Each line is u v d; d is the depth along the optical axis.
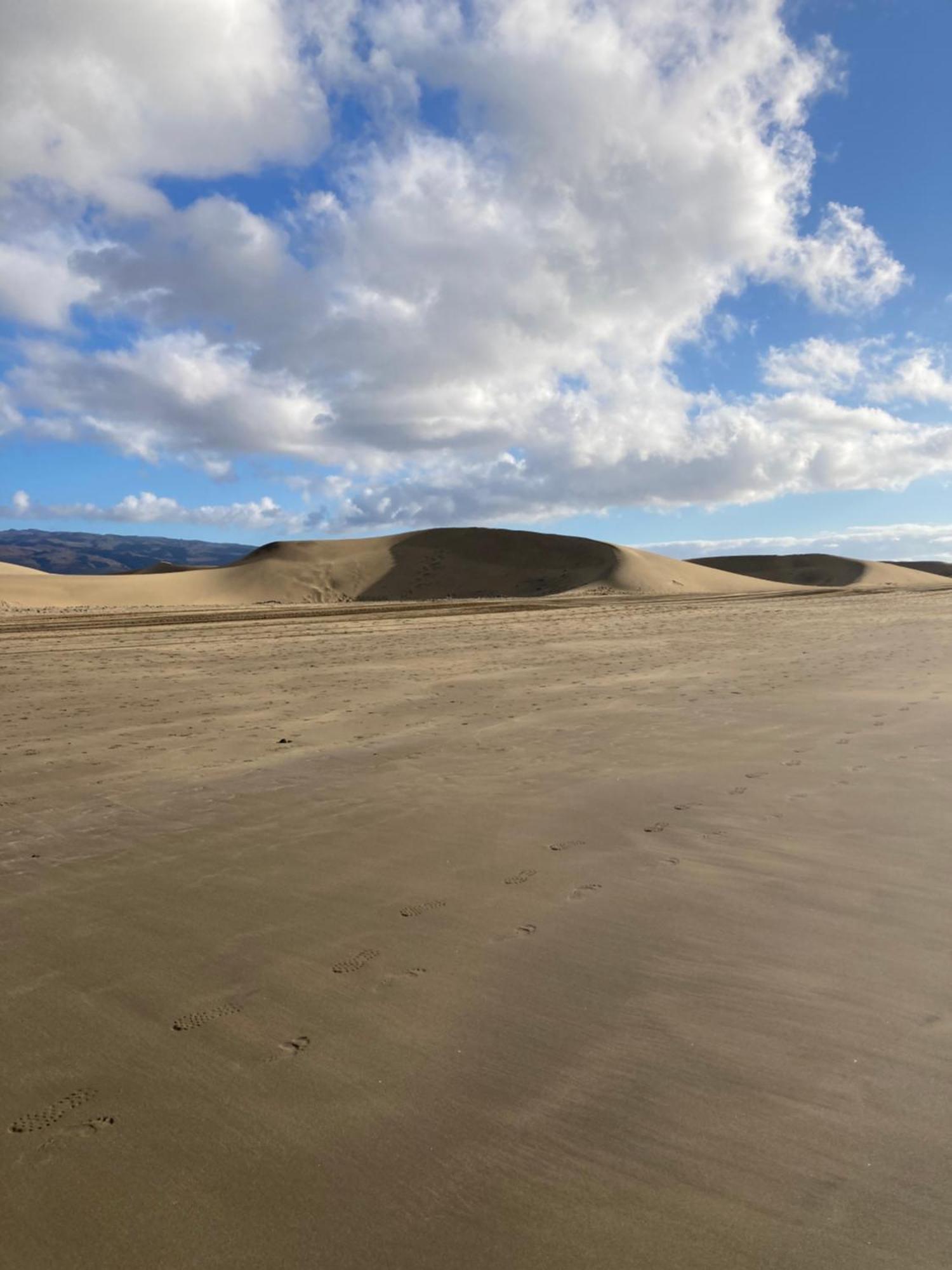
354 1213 2.13
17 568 110.75
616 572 94.62
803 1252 1.94
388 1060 2.87
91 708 11.15
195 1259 2.00
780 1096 2.53
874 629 21.50
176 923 4.20
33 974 3.68
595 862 4.83
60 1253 2.04
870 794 5.87
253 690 12.70
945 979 3.22
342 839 5.46
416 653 18.02
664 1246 1.98
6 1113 2.65
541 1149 2.35
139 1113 2.62
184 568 149.12
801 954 3.51
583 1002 3.21
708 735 8.30
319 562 106.81
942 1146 2.27
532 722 9.45
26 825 6.04
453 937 3.88
